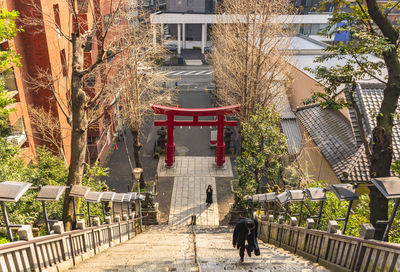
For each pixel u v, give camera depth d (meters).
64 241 7.43
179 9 60.88
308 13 51.44
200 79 50.19
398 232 8.92
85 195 7.89
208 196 22.45
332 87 11.59
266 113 17.09
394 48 10.40
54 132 20.77
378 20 10.42
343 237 6.48
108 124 28.08
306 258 8.65
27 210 10.92
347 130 18.88
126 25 21.89
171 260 8.55
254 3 21.48
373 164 10.66
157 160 29.00
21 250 5.71
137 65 22.44
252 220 8.04
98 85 23.97
